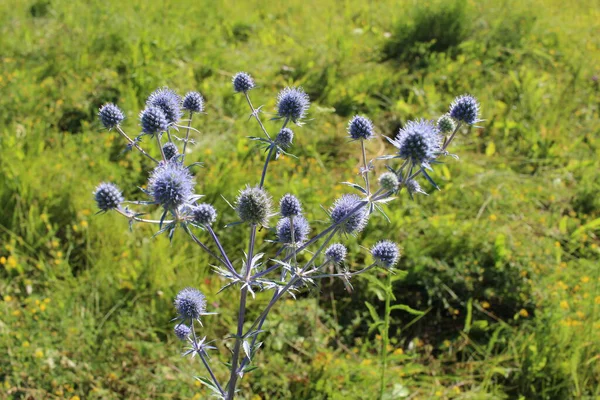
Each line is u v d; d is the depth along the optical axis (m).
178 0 1.05
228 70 0.87
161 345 0.47
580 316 0.48
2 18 0.94
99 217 0.55
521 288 0.52
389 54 0.95
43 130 0.66
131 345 0.46
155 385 0.44
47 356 0.45
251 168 0.63
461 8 0.93
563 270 0.54
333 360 0.47
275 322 0.49
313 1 1.12
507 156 0.72
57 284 0.50
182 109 0.39
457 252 0.54
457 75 0.85
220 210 0.57
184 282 0.50
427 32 0.95
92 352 0.45
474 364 0.48
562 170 0.69
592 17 1.07
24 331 0.46
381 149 0.72
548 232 0.59
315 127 0.73
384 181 0.31
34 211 0.54
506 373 0.46
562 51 0.93
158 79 0.78
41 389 0.43
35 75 0.78
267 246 0.55
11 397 0.42
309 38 0.96
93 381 0.44
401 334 0.51
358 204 0.32
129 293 0.50
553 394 0.46
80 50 0.83
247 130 0.70
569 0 1.14
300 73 0.86
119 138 0.67
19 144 0.61
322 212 0.57
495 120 0.77
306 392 0.45
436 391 0.46
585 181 0.66
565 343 0.46
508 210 0.62
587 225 0.59
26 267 0.51
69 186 0.57
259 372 0.46
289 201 0.33
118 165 0.63
